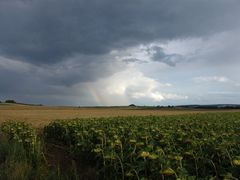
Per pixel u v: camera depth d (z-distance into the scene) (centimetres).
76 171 1046
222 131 1474
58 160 1292
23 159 1122
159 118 2661
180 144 1192
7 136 1598
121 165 855
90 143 1245
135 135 1259
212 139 1076
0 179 935
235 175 809
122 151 966
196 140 1115
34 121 3509
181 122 2125
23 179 936
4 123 2103
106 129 1565
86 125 1748
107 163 955
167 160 809
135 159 862
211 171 885
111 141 1109
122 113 6825
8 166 1041
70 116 5053
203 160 909
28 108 9775
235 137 1209
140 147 1012
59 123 1986
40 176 977
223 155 934
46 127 2130
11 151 1202
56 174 1020
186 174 768
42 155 1280
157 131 1384
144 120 2325
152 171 808
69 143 1566
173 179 767
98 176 967
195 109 10356
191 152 928
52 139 1914
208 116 3122
